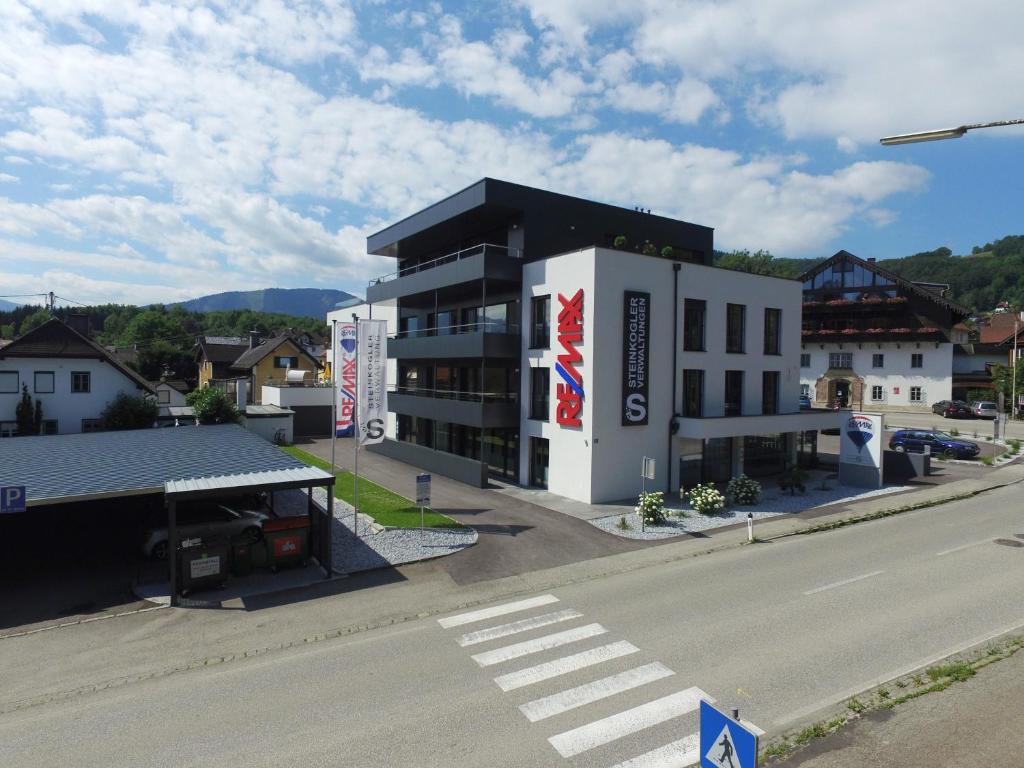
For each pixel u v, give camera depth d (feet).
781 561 48.01
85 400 115.85
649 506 59.62
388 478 84.84
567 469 71.31
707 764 15.53
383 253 110.22
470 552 51.13
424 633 35.78
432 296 96.73
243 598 41.73
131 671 31.65
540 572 46.55
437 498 71.10
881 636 33.47
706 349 77.15
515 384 81.41
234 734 25.49
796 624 35.40
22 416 108.17
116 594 42.70
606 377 68.39
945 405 155.33
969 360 188.44
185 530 51.26
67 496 41.55
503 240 84.99
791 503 68.13
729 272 79.36
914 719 25.14
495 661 31.78
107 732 25.90
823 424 83.51
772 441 85.97
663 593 41.34
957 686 27.68
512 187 77.92
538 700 27.71
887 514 63.46
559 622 36.83
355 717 26.61
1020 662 29.86
